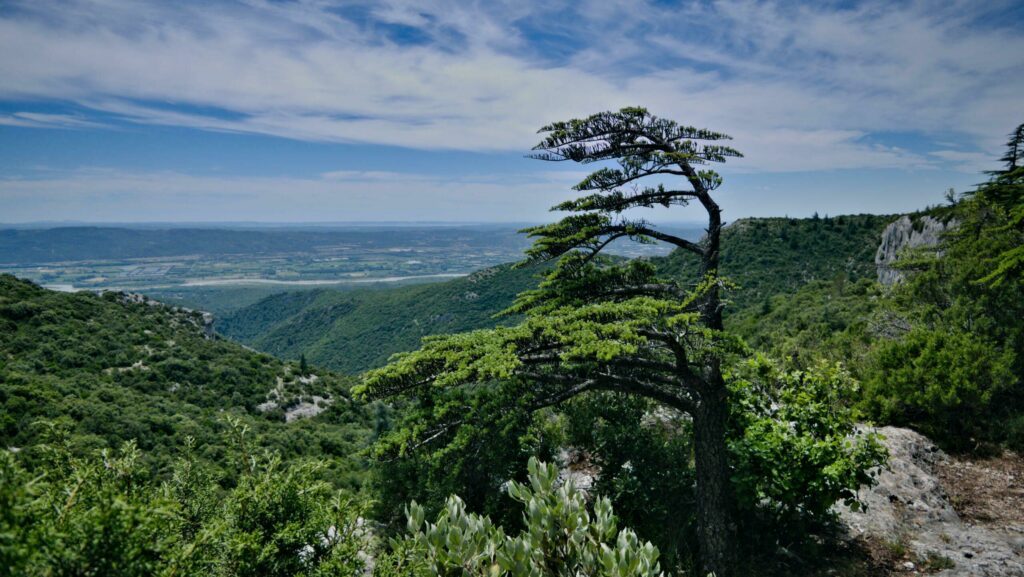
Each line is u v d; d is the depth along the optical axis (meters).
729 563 5.62
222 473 2.92
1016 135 30.69
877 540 6.32
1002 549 6.04
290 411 56.41
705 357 5.94
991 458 9.12
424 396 6.17
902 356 10.55
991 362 9.64
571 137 6.73
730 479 5.98
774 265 88.19
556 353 6.11
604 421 6.96
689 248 7.07
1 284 58.34
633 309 5.80
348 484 10.23
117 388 43.69
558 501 2.71
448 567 2.47
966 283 12.25
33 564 1.67
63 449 2.21
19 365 41.78
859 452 5.83
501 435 5.49
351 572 2.63
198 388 53.53
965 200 18.38
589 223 6.89
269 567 2.62
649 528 5.95
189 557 2.11
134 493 2.14
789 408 6.49
